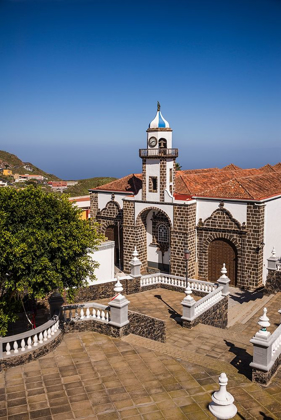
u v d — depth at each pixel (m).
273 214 38.84
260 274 37.41
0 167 144.00
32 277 18.38
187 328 23.69
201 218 39.56
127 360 18.61
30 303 26.45
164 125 40.50
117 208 46.41
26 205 19.30
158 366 18.05
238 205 37.19
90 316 21.97
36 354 18.70
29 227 18.73
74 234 19.52
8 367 17.95
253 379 16.73
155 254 44.06
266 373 16.42
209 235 39.28
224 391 12.82
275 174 46.69
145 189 41.56
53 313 21.36
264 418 14.44
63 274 19.91
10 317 20.19
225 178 49.31
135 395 15.95
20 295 22.70
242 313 30.69
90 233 20.62
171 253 40.34
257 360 16.62
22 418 14.66
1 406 15.35
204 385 16.58
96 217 48.41
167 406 15.23
